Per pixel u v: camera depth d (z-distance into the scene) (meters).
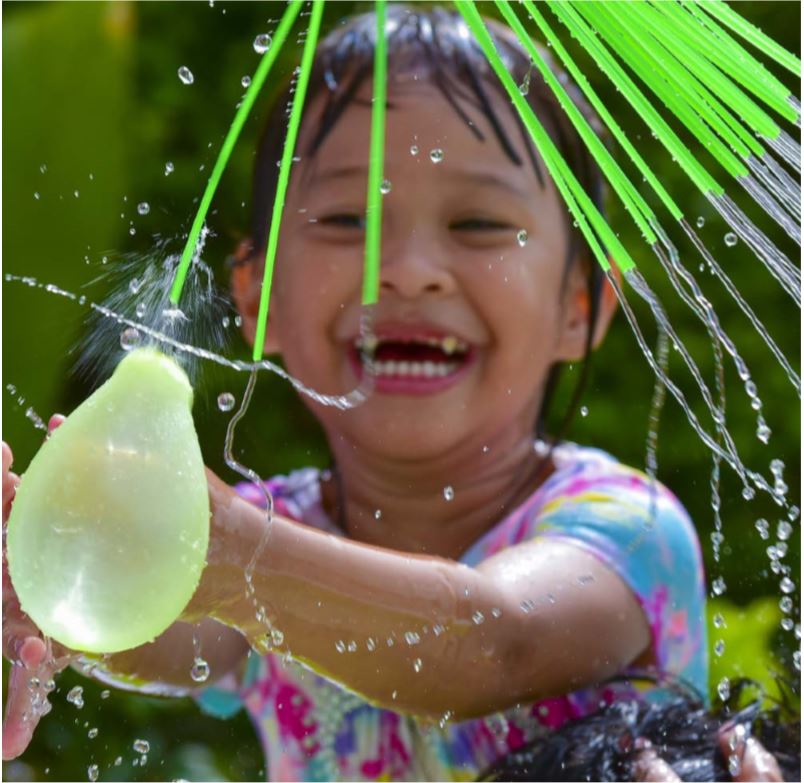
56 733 2.75
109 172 2.67
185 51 3.10
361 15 1.96
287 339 1.83
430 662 1.27
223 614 1.11
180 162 3.04
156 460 0.92
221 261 2.90
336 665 1.20
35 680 1.17
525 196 1.76
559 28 2.77
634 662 1.64
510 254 1.74
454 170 1.73
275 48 0.95
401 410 1.76
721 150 1.10
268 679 1.80
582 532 1.59
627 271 1.14
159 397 0.94
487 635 1.33
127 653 1.54
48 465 0.92
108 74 2.67
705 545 2.94
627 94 1.08
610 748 1.44
